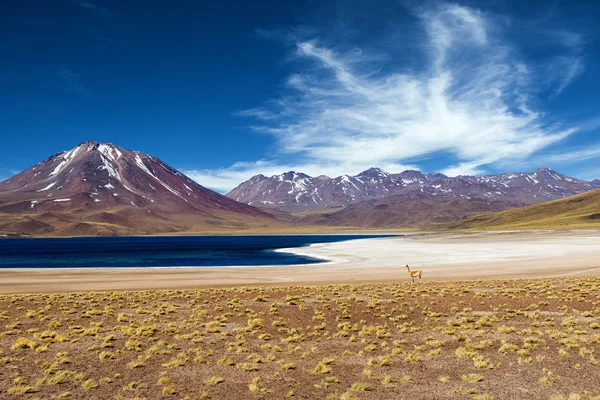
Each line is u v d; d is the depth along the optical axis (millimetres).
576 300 28906
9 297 31875
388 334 21047
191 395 13273
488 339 19766
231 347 18906
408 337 20828
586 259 62750
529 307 27188
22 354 17359
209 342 19734
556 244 97250
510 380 14531
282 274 52375
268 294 33312
